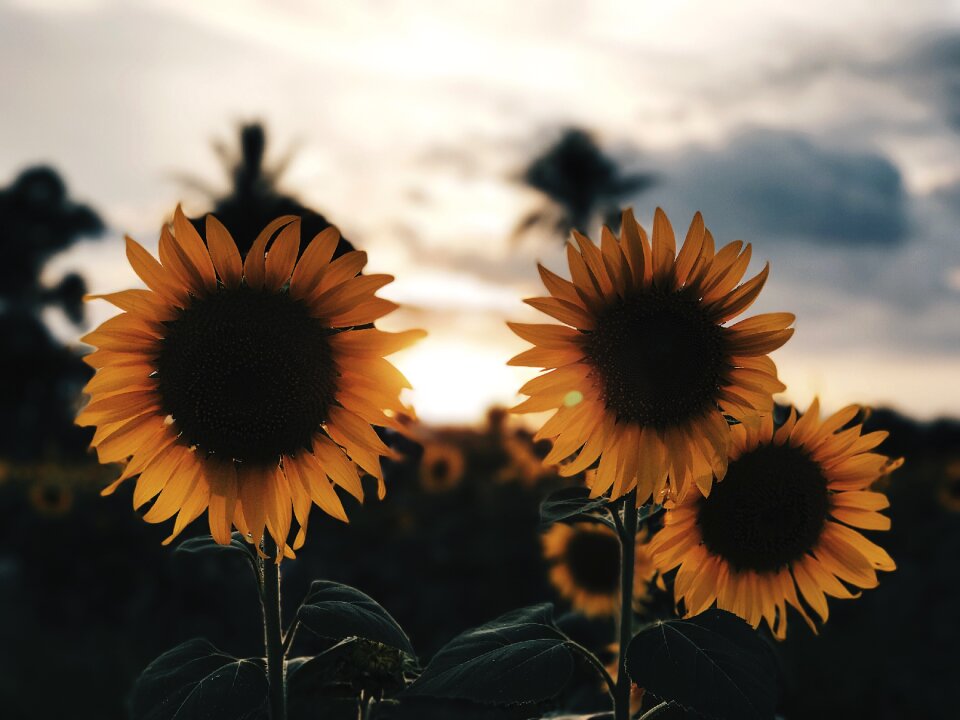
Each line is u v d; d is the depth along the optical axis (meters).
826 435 0.77
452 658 0.67
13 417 13.00
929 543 2.58
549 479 2.49
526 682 0.64
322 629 0.64
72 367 13.48
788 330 0.69
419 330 0.69
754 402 0.70
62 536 2.75
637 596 0.96
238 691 0.65
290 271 0.68
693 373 0.69
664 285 0.70
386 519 2.37
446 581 2.30
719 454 0.70
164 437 0.69
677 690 0.62
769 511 0.76
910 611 2.22
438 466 2.69
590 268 0.69
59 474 3.23
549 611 0.73
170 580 2.49
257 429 0.68
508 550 2.33
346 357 0.69
